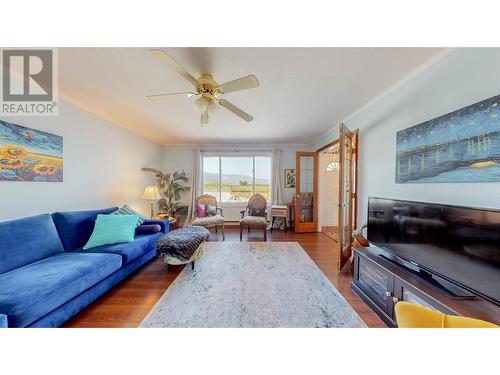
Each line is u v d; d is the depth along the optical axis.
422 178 1.77
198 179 5.18
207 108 1.97
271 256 3.06
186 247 2.46
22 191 2.05
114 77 2.00
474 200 1.35
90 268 1.69
